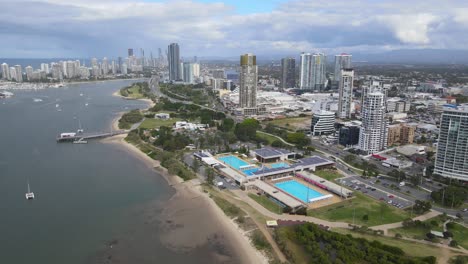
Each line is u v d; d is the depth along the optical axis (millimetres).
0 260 198625
